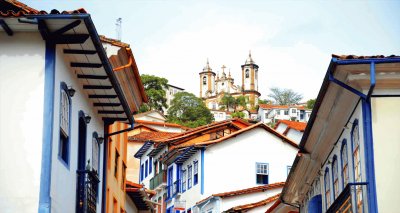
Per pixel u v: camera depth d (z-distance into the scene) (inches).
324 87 614.9
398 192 558.9
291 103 5689.0
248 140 1755.7
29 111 542.9
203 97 6796.3
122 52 787.4
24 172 534.3
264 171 1747.0
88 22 534.6
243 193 1525.6
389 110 571.5
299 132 2084.2
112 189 930.1
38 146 538.6
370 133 567.8
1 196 530.6
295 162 872.3
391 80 567.5
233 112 5413.4
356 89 581.6
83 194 643.5
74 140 636.7
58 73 568.1
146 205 1273.4
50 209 535.2
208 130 1865.2
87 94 688.4
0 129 539.5
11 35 551.2
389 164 563.2
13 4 577.6
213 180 1707.7
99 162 765.3
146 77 4347.9
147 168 2079.2
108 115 761.6
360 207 593.6
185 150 1750.7
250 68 6624.0
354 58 556.7
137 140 2246.6
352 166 631.8
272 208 1168.2
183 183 1824.6
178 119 4222.4
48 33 547.8
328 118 688.4
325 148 776.3
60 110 576.4
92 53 586.9
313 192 927.0
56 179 561.3
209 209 1572.3
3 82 546.3
